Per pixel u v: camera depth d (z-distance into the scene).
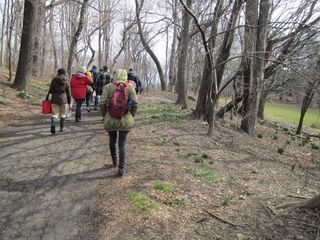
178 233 4.62
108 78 14.02
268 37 12.20
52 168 6.77
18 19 25.20
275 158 10.20
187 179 6.54
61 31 39.62
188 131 11.03
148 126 11.23
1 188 5.73
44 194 5.61
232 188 6.40
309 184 7.61
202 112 13.20
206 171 7.05
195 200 5.62
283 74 13.61
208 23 10.85
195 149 8.95
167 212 5.15
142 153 8.05
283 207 5.54
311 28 9.85
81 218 4.92
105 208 5.19
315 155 11.84
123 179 6.31
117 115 6.23
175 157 7.97
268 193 6.36
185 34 15.84
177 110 15.59
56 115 9.35
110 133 6.67
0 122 10.45
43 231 4.57
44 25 32.19
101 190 5.82
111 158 7.58
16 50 31.23
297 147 13.20
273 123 21.00
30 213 4.99
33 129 9.85
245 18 11.13
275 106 33.50
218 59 11.84
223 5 10.70
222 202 5.65
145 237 4.51
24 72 16.36
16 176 6.27
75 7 28.81
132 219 4.91
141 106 16.77
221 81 12.41
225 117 16.44
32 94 16.66
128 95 6.27
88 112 13.64
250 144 11.53
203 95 13.12
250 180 7.11
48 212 5.04
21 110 12.70
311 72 10.05
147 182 6.17
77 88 11.12
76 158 7.45
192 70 17.56
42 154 7.59
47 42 41.22
